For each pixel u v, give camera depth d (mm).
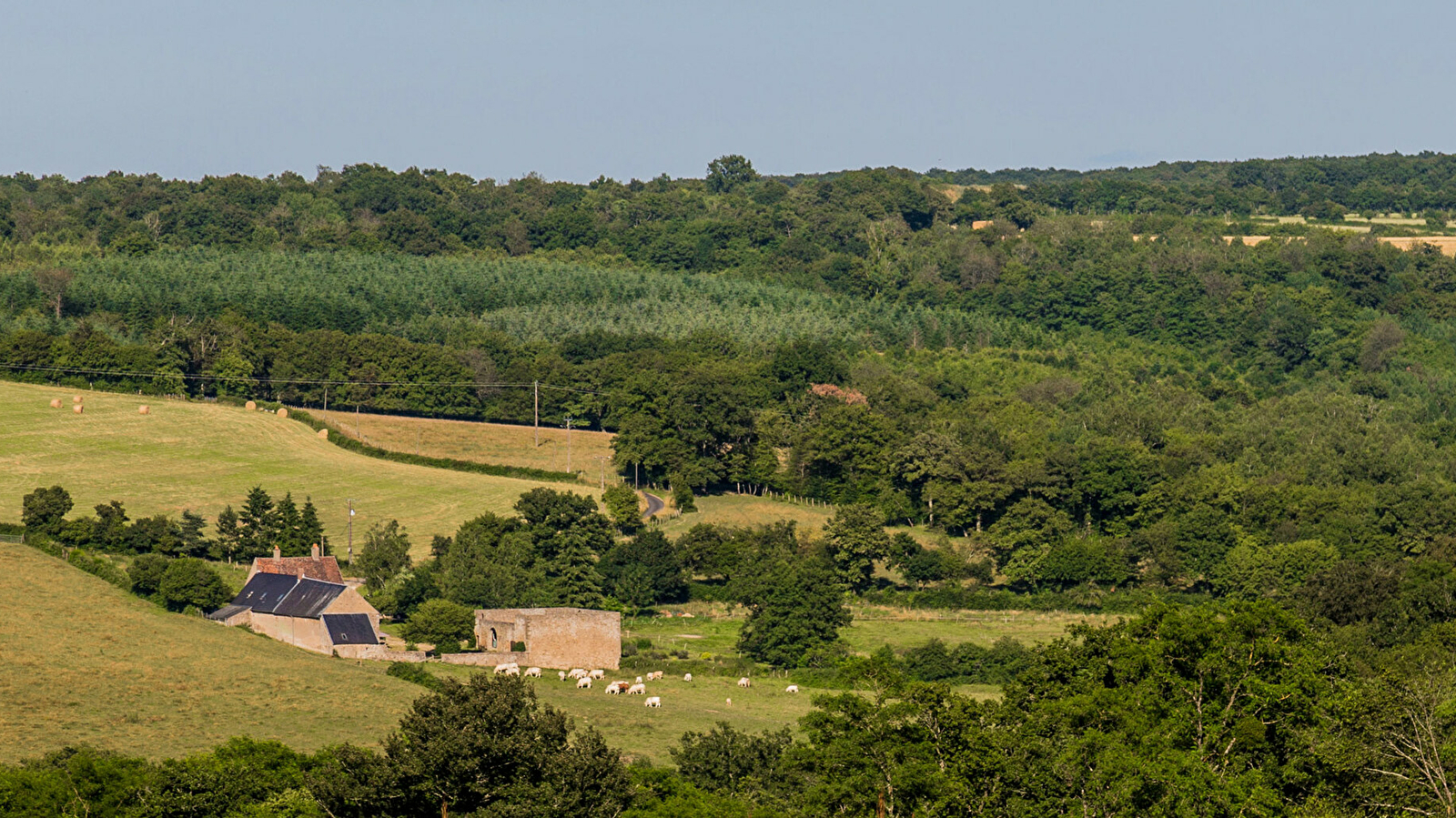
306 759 113000
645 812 102688
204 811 104438
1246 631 113750
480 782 102000
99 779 104625
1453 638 149750
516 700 106375
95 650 158000
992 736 103438
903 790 101750
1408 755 98625
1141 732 104875
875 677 109188
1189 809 97062
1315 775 104000
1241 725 106875
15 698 138500
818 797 101938
